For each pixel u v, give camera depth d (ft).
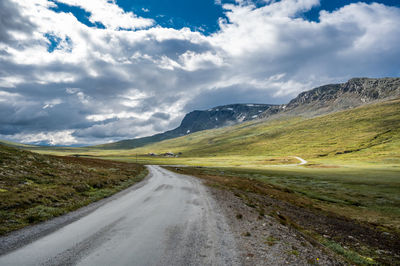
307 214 70.54
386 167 258.98
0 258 22.74
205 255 26.12
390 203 97.35
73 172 94.58
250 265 24.11
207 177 163.63
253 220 46.16
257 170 268.41
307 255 28.91
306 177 193.26
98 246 27.32
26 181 62.03
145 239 30.60
